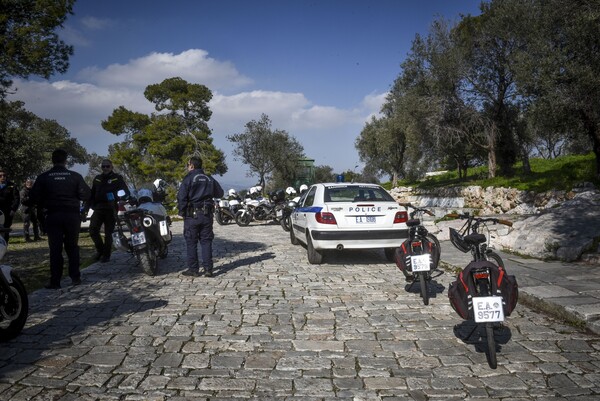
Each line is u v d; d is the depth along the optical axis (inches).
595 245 327.3
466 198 864.3
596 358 166.2
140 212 318.7
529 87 447.8
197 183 313.7
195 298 256.4
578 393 139.8
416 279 263.1
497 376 152.5
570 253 326.6
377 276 315.3
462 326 204.1
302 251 436.8
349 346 181.2
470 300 163.2
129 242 333.4
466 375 153.6
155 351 176.1
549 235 362.6
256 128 1761.8
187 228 315.9
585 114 408.5
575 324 200.8
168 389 144.7
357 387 145.9
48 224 281.3
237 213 726.5
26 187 550.6
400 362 164.9
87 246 496.1
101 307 238.5
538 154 1358.3
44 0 542.0
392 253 367.6
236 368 160.6
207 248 317.1
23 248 479.5
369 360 167.0
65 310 233.1
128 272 335.0
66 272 342.6
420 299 252.1
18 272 342.0
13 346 181.3
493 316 154.3
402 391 142.9
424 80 917.8
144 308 236.2
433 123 872.3
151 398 138.9
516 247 376.5
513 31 709.9
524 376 152.3
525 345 179.5
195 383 148.8
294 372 157.3
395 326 205.2
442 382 148.7
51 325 208.1
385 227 337.4
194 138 1978.3
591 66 370.3
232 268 349.4
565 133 456.4
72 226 287.4
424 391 142.8
